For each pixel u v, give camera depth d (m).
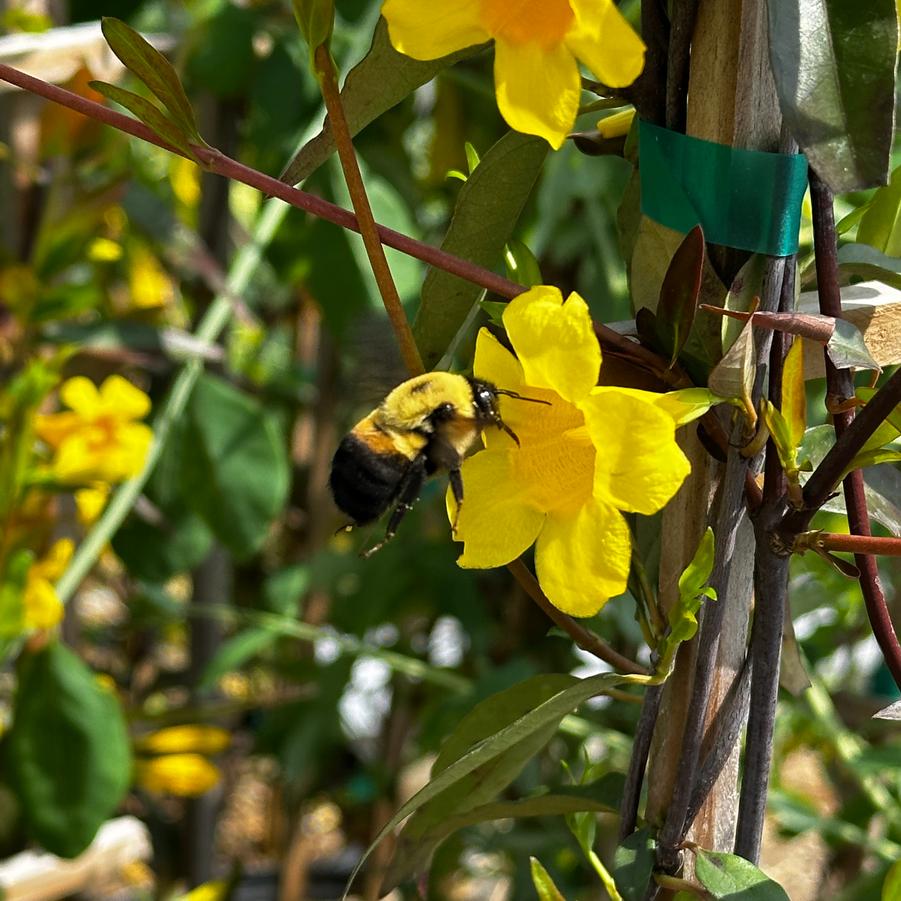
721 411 0.48
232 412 0.72
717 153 0.48
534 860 0.50
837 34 0.46
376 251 0.48
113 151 0.69
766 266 0.48
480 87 0.72
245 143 0.85
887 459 0.47
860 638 0.79
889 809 0.71
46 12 0.72
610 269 0.71
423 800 0.47
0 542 0.65
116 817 0.88
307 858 1.04
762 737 0.49
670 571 0.49
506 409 0.48
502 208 0.50
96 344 0.69
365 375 0.55
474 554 0.47
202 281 0.82
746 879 0.48
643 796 0.53
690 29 0.48
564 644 0.80
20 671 0.67
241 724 1.09
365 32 0.70
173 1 0.88
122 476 0.66
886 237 0.51
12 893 0.69
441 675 0.74
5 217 0.69
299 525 1.09
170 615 0.92
